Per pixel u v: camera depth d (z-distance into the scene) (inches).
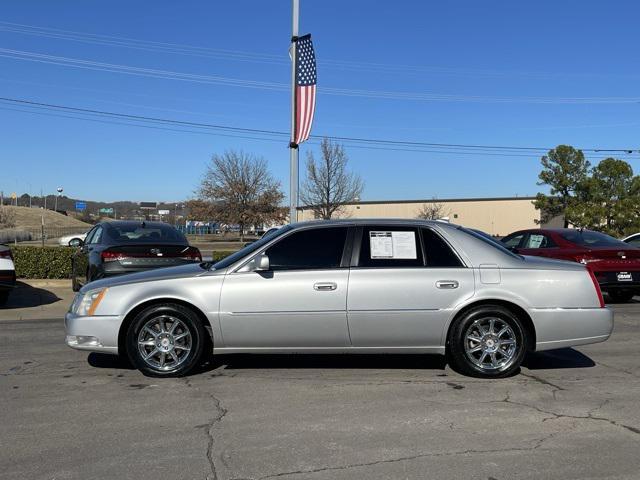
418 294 234.8
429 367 258.4
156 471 151.4
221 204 2288.4
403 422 187.9
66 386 228.1
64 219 3757.4
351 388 225.8
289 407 203.0
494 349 239.1
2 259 420.5
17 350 294.0
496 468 153.4
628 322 384.8
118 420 189.6
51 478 147.4
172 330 238.1
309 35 643.5
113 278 249.9
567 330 238.1
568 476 148.9
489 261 240.7
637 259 441.7
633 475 149.5
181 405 205.0
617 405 205.8
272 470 152.0
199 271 242.4
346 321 234.1
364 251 240.2
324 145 1699.1
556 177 1818.4
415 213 2984.7
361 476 148.4
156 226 446.9
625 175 1638.8
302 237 243.1
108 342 235.5
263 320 233.3
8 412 197.5
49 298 493.4
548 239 470.3
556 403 207.8
